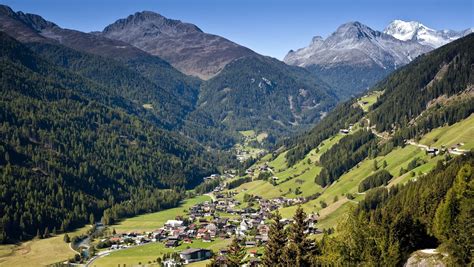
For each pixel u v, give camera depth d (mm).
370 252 92688
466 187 95188
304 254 94688
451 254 80938
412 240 95000
